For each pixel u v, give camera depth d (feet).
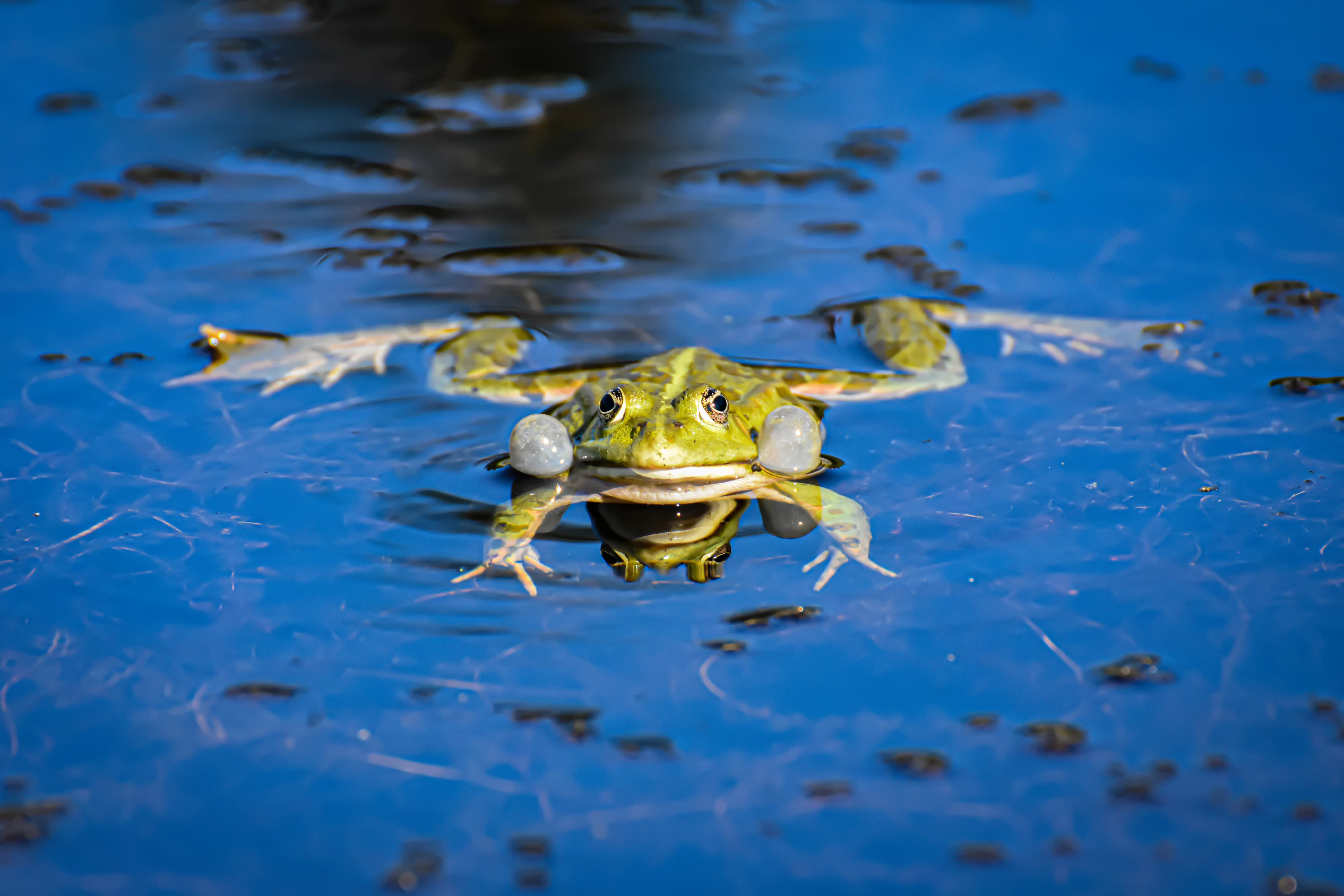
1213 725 5.00
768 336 5.32
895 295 5.35
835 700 5.02
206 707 5.02
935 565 5.09
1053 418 5.21
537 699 5.02
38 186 5.48
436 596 5.08
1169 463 5.16
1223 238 5.38
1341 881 4.94
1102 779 4.99
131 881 4.95
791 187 5.48
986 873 4.95
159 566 5.09
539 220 5.45
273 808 4.98
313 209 5.47
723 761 4.99
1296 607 5.06
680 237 5.43
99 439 5.19
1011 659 5.04
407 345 5.31
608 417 5.18
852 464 5.18
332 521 5.13
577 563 5.11
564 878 4.95
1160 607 5.06
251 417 5.23
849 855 4.96
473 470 5.18
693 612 5.07
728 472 5.17
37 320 5.31
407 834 4.97
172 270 5.38
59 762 4.99
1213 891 4.94
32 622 5.06
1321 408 5.20
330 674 5.03
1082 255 5.38
